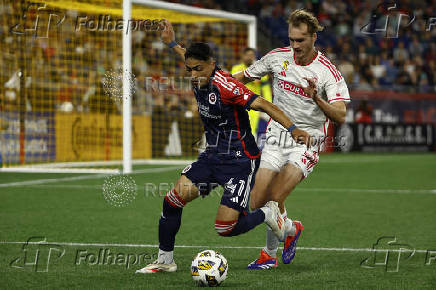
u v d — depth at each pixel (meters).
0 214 28.28
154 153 60.59
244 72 20.88
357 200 34.53
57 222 26.27
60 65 54.81
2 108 51.78
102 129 57.91
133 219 27.22
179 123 60.47
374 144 82.31
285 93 19.98
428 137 86.00
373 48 92.81
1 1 49.66
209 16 51.00
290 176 19.16
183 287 15.79
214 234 23.84
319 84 19.45
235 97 16.19
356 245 21.95
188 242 22.27
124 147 46.78
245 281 16.58
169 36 20.09
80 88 56.84
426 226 26.06
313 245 21.97
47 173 48.06
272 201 18.14
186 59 16.39
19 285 15.95
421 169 55.03
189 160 58.44
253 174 17.36
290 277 17.08
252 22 53.78
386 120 84.19
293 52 19.70
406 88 86.00
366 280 16.70
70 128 55.69
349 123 80.44
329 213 29.77
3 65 51.47
